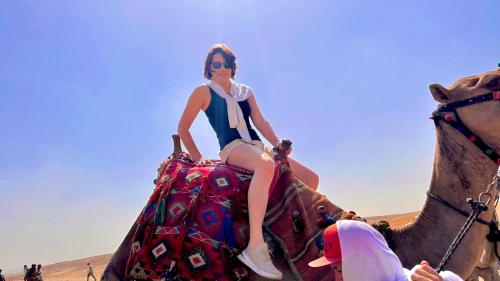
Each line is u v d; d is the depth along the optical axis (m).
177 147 5.45
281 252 4.30
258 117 5.25
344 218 4.41
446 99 4.38
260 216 4.20
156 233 4.35
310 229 4.36
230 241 4.19
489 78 4.24
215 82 4.97
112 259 4.74
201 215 4.29
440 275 2.88
